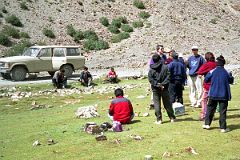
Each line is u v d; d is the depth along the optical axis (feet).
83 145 34.47
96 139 35.29
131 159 30.91
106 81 79.97
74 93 67.67
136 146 33.58
